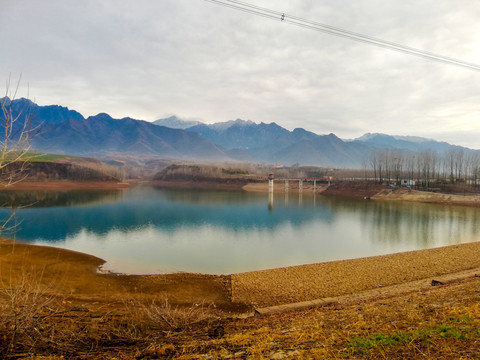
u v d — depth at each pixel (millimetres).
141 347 8789
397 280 30266
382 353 7508
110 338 9188
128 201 112938
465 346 7508
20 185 138000
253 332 10523
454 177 143375
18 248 40344
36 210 83625
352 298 23984
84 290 26906
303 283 29500
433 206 101000
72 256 39156
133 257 41438
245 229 63188
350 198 132625
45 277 29750
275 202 117250
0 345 7816
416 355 7250
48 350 8117
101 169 191750
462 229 63125
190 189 185875
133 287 28734
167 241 51625
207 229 62656
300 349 8266
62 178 163875
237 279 30891
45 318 9508
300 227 65812
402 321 10242
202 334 10211
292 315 14383
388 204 107875
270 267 37625
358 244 50312
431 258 37969
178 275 32781
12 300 8461
